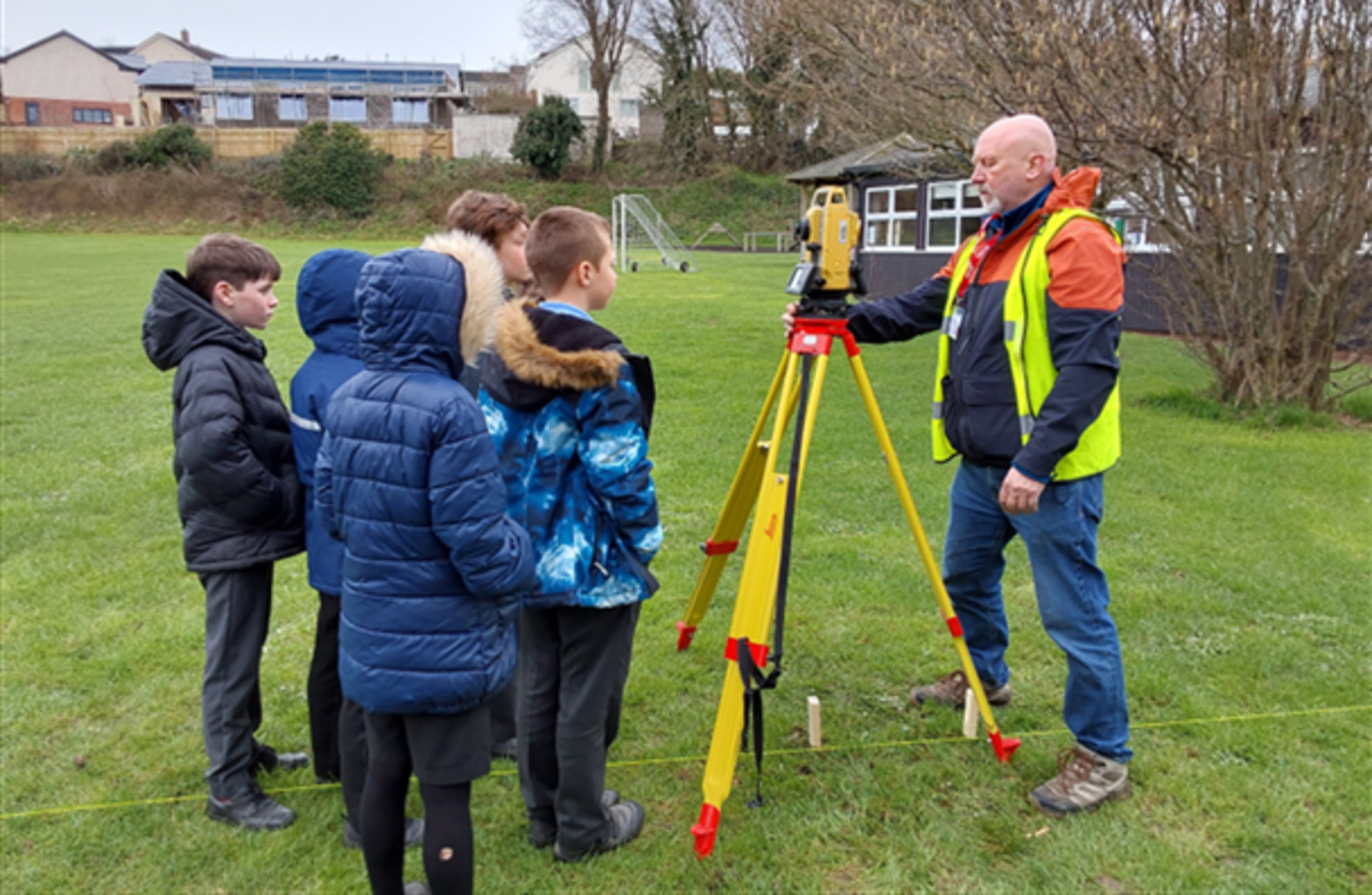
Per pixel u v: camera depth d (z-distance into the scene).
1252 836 2.55
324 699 2.76
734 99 38.03
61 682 3.49
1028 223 2.61
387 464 1.97
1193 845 2.52
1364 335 8.00
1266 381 7.73
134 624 3.99
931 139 7.98
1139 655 3.58
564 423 2.26
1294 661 3.51
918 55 7.35
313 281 2.54
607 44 38.59
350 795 2.49
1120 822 2.61
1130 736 3.03
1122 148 7.02
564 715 2.39
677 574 4.43
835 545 4.71
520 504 2.30
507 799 2.80
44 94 56.47
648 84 44.50
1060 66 6.46
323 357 2.56
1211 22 6.77
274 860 2.51
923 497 5.43
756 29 9.14
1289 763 2.88
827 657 3.61
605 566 2.31
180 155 36.78
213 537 2.56
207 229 34.12
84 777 2.91
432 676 2.02
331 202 35.88
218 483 2.45
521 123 38.19
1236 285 7.66
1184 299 8.73
